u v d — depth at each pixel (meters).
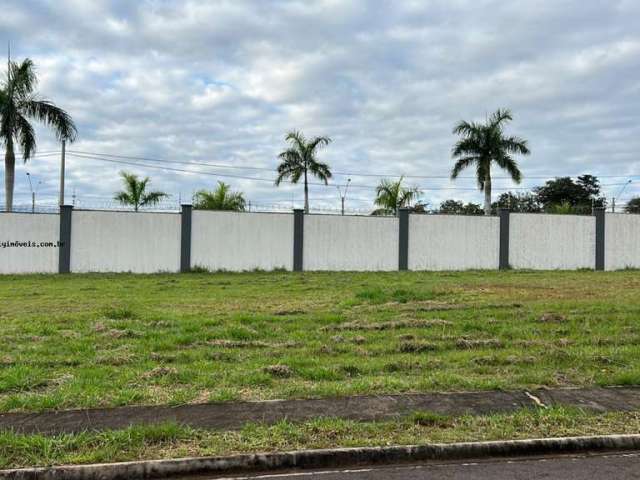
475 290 16.72
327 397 6.25
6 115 24.72
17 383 6.51
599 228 30.17
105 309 12.18
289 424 5.38
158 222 26.00
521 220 29.64
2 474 4.39
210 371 7.27
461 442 5.05
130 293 16.88
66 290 17.81
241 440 5.02
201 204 34.72
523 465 4.83
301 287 18.64
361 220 28.16
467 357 8.12
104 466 4.51
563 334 9.89
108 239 25.45
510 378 7.05
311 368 7.40
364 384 6.63
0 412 5.68
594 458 5.00
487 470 4.71
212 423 5.43
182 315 11.67
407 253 28.50
